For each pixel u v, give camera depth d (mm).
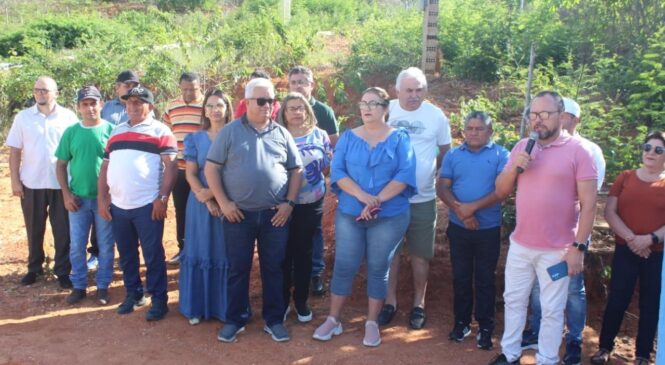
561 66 9562
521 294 4727
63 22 20406
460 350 5262
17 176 6465
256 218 5125
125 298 6133
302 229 5500
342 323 5715
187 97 6703
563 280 4512
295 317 5820
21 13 26266
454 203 5176
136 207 5582
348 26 18859
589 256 5984
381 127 5188
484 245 5184
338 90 11172
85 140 5992
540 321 5133
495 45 10992
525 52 10586
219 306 5648
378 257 5199
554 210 4434
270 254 5262
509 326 4805
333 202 7805
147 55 13266
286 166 5203
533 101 4434
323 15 22266
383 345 5320
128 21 22172
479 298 5258
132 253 5809
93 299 6203
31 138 6352
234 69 12812
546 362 4598
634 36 9562
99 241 6070
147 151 5629
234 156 5000
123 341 5344
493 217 5168
